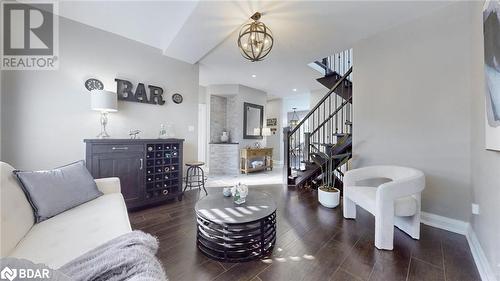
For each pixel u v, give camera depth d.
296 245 1.91
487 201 1.52
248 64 4.10
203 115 5.96
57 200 1.54
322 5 2.23
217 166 5.88
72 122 2.60
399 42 2.62
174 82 3.62
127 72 3.06
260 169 6.17
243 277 1.48
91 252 0.97
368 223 2.39
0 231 1.04
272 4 2.17
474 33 1.95
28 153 2.33
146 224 2.35
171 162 3.15
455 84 2.19
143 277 0.77
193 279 1.46
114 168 2.53
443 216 2.26
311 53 3.53
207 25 2.51
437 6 2.26
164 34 2.98
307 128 6.27
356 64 3.10
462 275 1.50
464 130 2.13
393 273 1.52
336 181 3.60
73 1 2.28
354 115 3.12
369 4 2.23
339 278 1.47
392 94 2.68
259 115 6.43
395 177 2.27
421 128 2.43
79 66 2.65
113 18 2.58
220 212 1.81
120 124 3.01
